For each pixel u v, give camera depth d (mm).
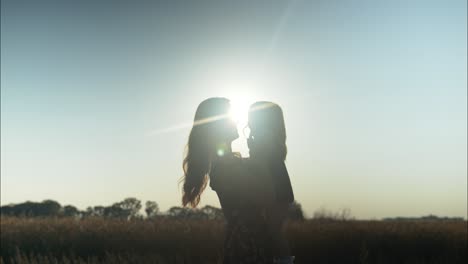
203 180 4930
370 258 17109
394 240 19562
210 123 4922
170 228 21047
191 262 16703
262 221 4703
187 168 4957
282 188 4688
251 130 4844
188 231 19922
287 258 4680
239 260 4688
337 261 17438
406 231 20688
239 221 4727
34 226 23000
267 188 4676
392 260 17344
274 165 4719
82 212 29031
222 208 4883
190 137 4973
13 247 19078
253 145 4816
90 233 20859
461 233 21359
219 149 4910
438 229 21984
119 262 16656
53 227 22656
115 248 18906
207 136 4910
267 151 4738
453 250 18422
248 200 4703
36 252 19156
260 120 4801
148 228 21453
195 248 18453
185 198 4980
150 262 16203
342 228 20234
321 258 17656
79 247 19500
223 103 4969
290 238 18297
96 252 19047
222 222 22188
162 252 17984
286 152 4797
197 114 4984
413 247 19062
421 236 20234
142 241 19781
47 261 16500
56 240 20266
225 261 4809
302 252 17891
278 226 4691
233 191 4750
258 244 4672
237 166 4770
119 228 21922
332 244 18125
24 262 16875
